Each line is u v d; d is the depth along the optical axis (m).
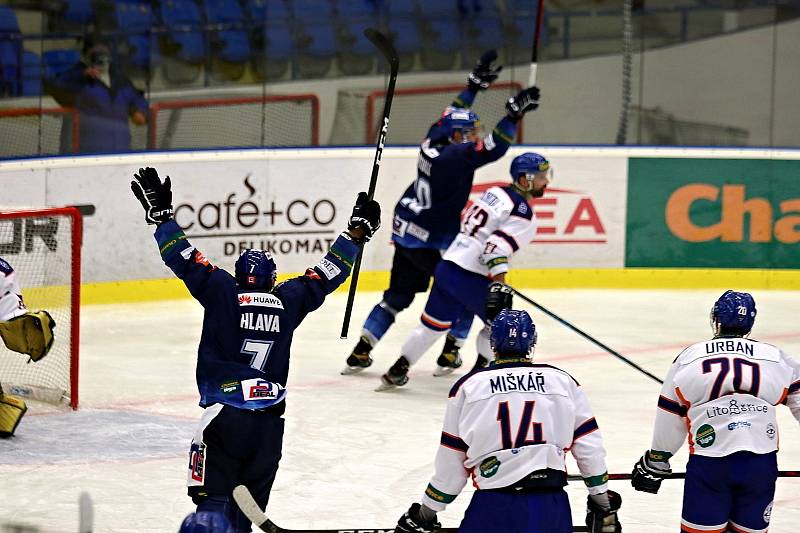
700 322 30.72
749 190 35.94
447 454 11.55
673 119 37.97
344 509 16.38
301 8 35.69
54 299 24.86
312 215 33.50
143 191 13.11
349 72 36.34
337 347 27.12
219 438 12.77
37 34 32.03
